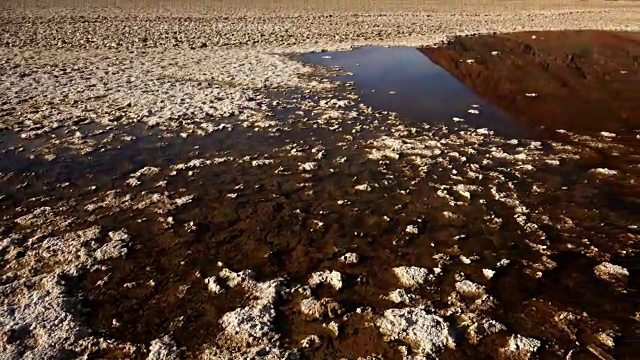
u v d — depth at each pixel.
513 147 8.12
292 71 13.90
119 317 4.10
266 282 4.52
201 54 16.31
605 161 7.50
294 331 3.96
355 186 6.60
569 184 6.66
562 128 9.22
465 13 31.30
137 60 15.12
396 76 13.55
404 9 32.97
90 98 10.77
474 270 4.75
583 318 4.11
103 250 4.99
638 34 21.83
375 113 10.02
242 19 25.44
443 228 5.53
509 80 13.34
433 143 8.26
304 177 6.88
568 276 4.66
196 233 5.38
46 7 27.80
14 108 9.90
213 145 8.12
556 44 19.14
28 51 15.84
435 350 3.74
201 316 4.12
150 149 7.91
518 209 5.93
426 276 4.62
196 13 27.56
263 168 7.20
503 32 22.45
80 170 7.06
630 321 4.07
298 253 5.03
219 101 10.70
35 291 4.34
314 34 21.20
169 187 6.55
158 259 4.91
